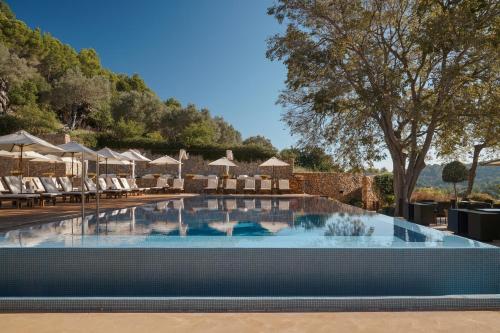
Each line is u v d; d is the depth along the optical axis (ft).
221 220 25.66
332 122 44.52
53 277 13.62
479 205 33.96
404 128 44.16
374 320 11.20
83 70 150.82
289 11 41.70
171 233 19.58
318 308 12.16
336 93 40.65
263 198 48.78
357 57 41.70
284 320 11.19
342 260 13.93
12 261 13.58
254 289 13.82
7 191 36.47
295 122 45.88
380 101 38.27
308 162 81.41
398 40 41.68
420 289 13.88
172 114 132.26
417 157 42.37
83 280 13.66
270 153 76.13
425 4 36.99
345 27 39.60
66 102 120.88
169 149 78.07
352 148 43.91
